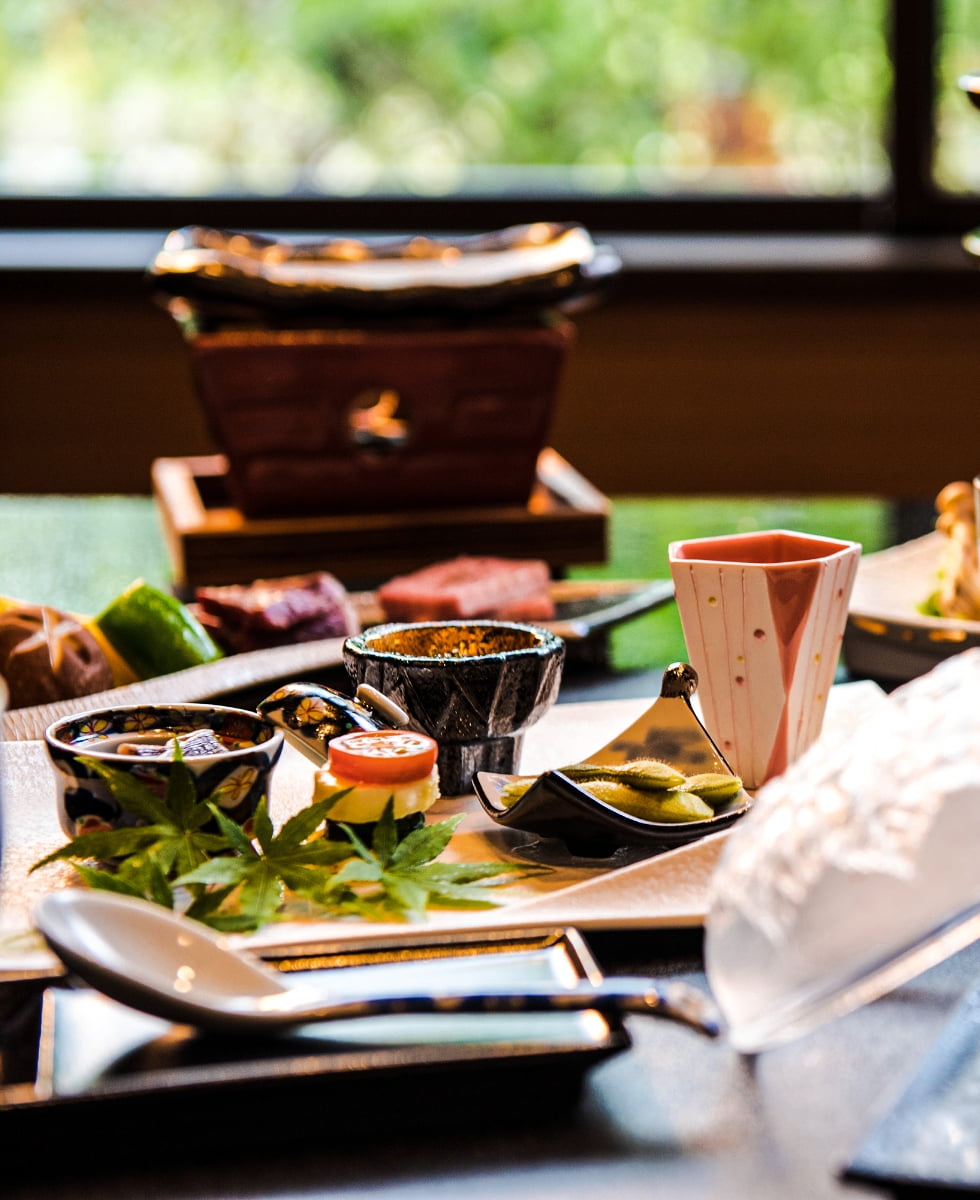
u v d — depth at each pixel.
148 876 0.59
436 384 1.41
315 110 2.76
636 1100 0.47
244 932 0.56
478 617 1.05
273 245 1.50
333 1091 0.45
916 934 0.45
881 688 0.95
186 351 2.60
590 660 1.03
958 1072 0.46
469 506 1.46
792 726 0.76
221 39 2.72
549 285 1.41
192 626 0.96
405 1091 0.45
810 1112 0.46
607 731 0.86
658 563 1.36
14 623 0.89
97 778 0.63
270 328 1.39
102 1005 0.51
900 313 2.64
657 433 2.70
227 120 2.76
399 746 0.66
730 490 2.72
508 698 0.74
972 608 0.96
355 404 1.40
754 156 2.82
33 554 1.39
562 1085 0.46
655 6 2.74
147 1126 0.44
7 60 2.71
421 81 2.75
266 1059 0.47
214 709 0.70
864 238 2.83
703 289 2.61
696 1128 0.45
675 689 0.75
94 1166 0.43
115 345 2.59
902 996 0.53
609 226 2.80
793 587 0.73
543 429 1.45
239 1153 0.44
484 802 0.69
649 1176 0.43
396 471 1.42
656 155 2.81
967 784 0.45
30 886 0.63
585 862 0.66
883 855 0.45
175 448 2.64
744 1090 0.47
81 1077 0.46
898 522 1.43
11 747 0.81
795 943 0.45
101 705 0.85
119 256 2.60
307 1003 0.46
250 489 1.41
